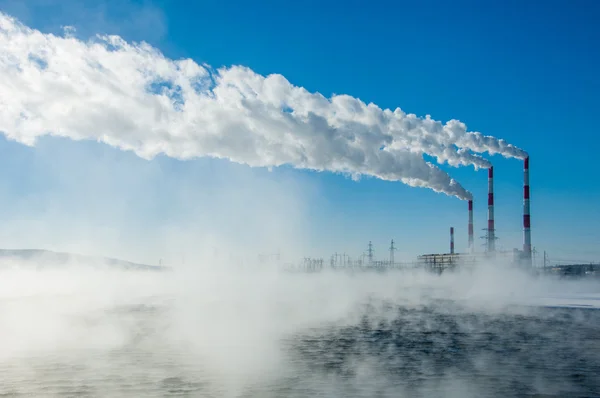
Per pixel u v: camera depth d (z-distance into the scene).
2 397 15.88
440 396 16.33
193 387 17.16
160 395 16.12
